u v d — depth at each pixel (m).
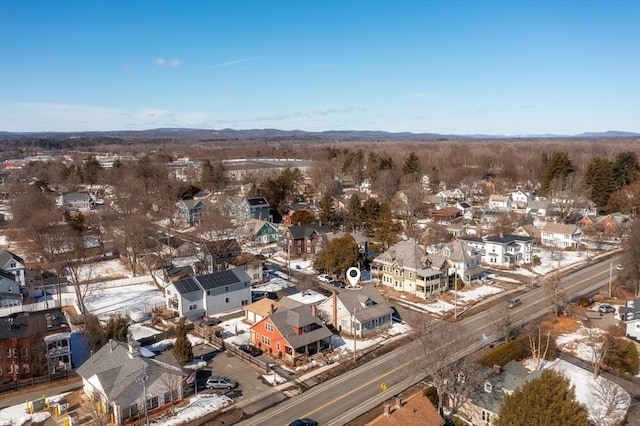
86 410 43.31
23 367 49.91
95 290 78.81
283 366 53.22
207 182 163.75
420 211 136.00
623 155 153.00
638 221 94.75
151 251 90.19
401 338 60.81
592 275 88.00
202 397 46.56
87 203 141.25
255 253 101.25
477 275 85.00
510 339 59.69
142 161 185.12
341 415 43.25
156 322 65.69
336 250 83.69
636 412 43.88
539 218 131.62
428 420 37.94
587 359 55.50
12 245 106.19
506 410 34.34
